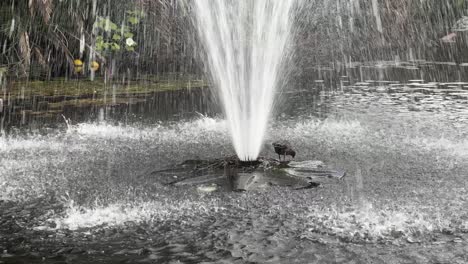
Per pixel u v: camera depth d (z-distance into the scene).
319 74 16.17
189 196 4.13
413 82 13.84
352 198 4.04
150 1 15.38
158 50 15.47
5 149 6.02
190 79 13.93
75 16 13.95
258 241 3.19
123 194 4.22
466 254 2.98
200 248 3.09
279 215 3.66
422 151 5.72
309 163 5.00
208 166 4.91
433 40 26.84
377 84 13.47
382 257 2.94
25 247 3.14
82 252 3.06
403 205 3.87
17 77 13.66
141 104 9.95
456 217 3.59
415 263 2.86
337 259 2.91
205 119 8.08
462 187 4.34
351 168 5.00
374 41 23.34
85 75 14.40
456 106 9.33
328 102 10.16
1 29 13.26
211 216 3.66
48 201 4.06
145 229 3.42
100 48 14.07
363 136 6.61
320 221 3.53
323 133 6.84
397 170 4.91
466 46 25.59
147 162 5.34
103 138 6.70
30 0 13.02
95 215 3.71
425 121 7.69
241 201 3.98
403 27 25.53
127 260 2.94
